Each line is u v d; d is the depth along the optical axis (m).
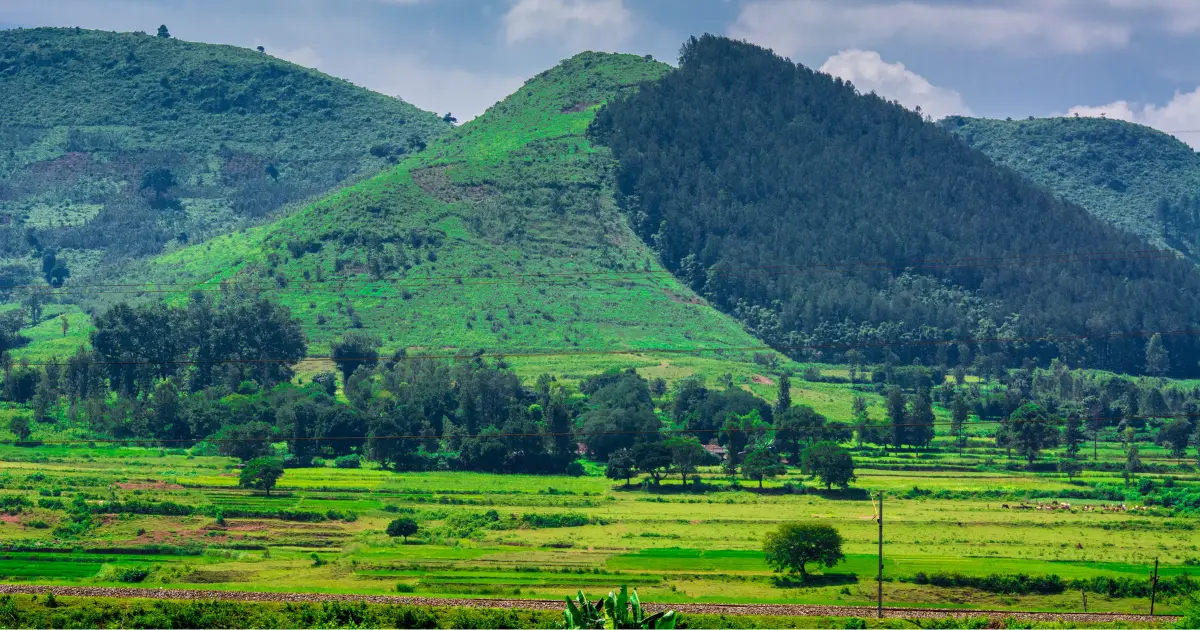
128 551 154.50
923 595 134.12
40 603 117.50
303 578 138.25
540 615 115.31
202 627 110.75
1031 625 116.00
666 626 64.50
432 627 111.56
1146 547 163.88
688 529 176.12
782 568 141.88
